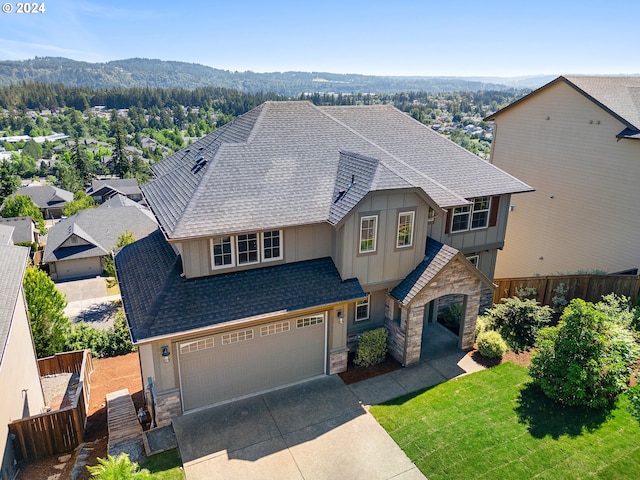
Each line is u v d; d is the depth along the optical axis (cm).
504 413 1238
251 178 1490
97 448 1233
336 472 1081
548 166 2317
